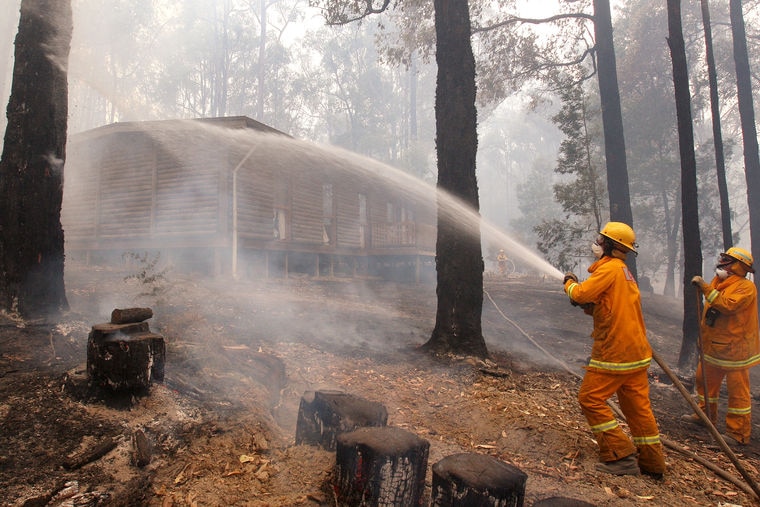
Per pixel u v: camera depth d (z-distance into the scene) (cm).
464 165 668
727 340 494
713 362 505
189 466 307
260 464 318
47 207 502
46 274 497
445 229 664
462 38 680
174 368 411
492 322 974
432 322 909
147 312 382
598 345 374
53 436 304
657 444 359
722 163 1130
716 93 1147
